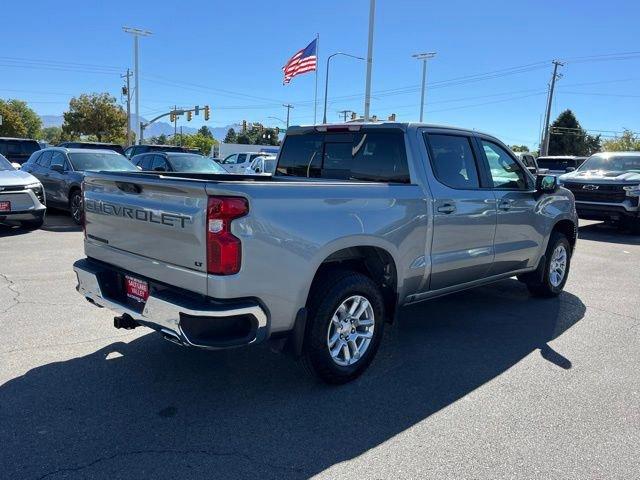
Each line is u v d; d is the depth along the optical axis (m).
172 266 3.40
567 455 3.10
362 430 3.34
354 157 4.93
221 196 3.13
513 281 7.40
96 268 4.05
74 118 56.34
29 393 3.68
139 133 49.22
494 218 5.20
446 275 4.78
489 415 3.55
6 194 9.62
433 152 4.69
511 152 5.64
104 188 3.98
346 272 3.92
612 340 5.04
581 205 12.18
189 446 3.11
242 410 3.54
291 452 3.08
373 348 4.14
